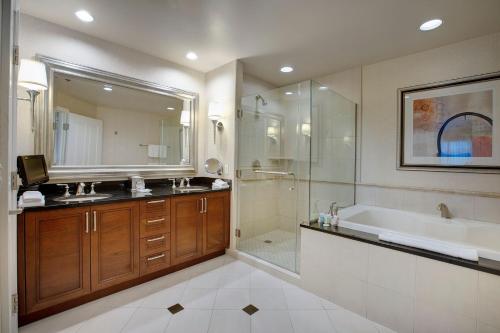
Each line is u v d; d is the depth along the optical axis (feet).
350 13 6.22
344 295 6.21
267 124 9.34
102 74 7.73
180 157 9.90
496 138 6.97
